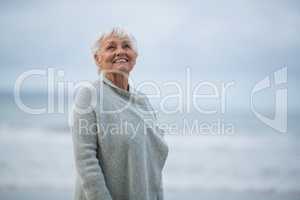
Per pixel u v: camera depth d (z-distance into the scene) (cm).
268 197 1085
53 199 977
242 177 1325
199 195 1065
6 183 1173
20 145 1702
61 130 1936
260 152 1672
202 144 1647
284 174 1362
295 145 1797
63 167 1368
